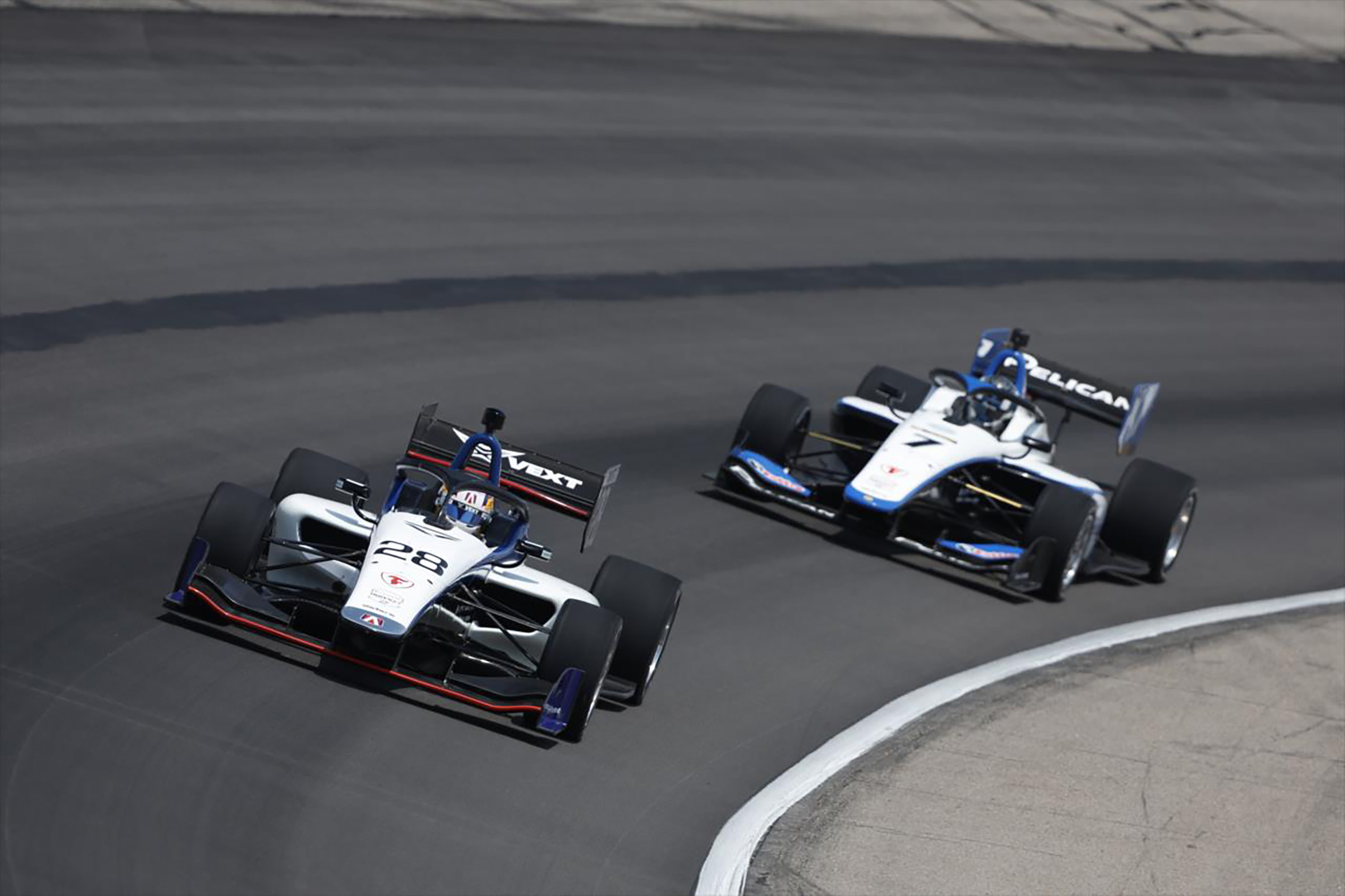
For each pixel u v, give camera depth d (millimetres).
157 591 42094
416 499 40406
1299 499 71625
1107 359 84438
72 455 50031
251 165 80000
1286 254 107875
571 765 37781
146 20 94688
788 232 89562
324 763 35281
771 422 57344
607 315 73250
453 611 41406
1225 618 56094
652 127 98938
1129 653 51281
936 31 132875
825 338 77125
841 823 37750
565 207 84812
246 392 57688
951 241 94750
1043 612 54094
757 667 45844
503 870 33156
